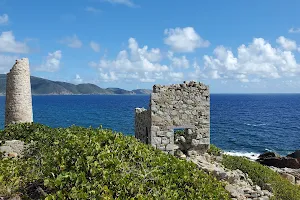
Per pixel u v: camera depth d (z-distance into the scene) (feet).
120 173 35.17
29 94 77.20
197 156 73.56
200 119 75.05
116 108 519.19
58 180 30.50
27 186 35.24
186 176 42.09
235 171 69.62
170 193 36.40
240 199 55.42
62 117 351.87
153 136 71.51
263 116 398.42
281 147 198.49
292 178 99.45
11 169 39.29
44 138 58.65
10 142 58.75
